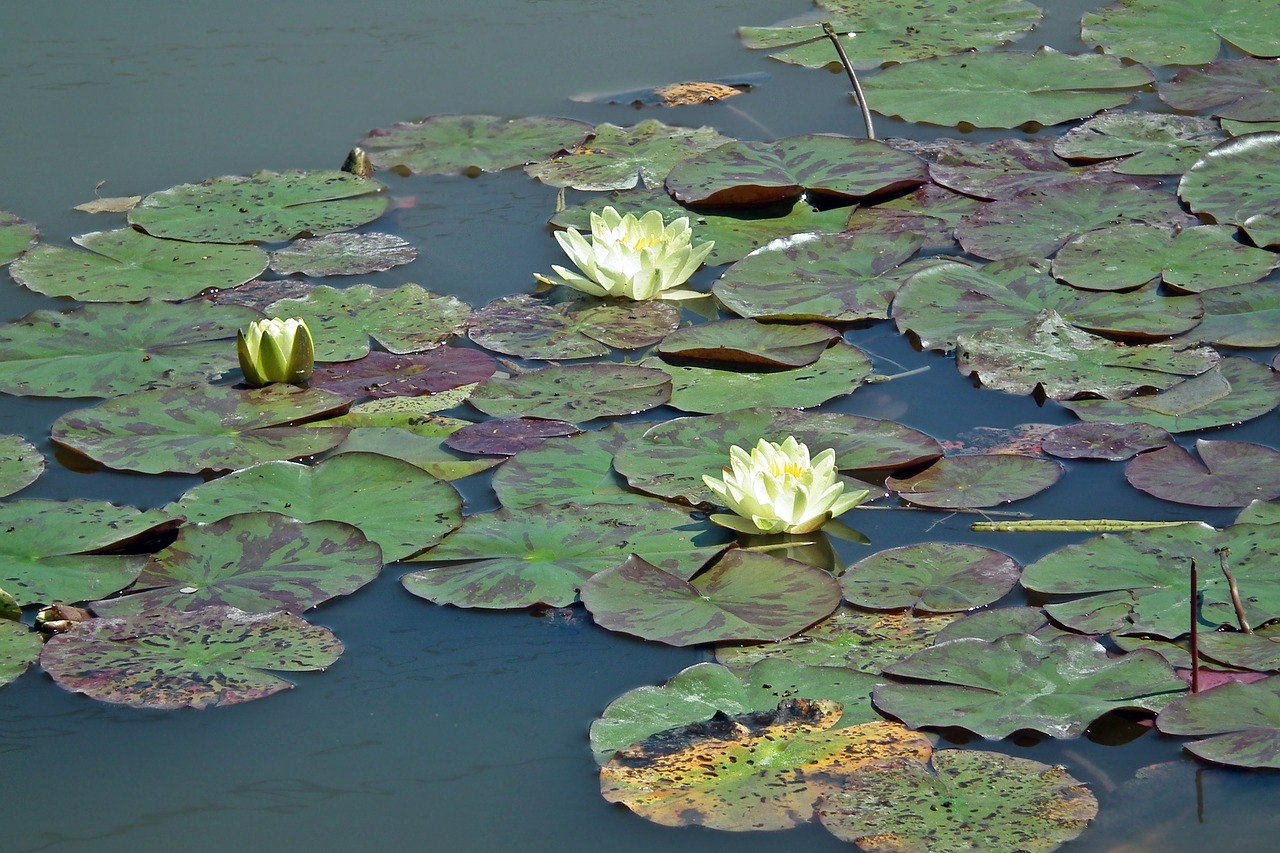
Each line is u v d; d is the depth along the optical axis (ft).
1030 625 10.64
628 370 15.56
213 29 28.81
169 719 10.17
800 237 18.66
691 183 20.53
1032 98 23.68
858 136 22.80
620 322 17.03
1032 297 16.67
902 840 8.50
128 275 18.61
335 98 25.02
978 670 10.05
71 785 9.51
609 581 11.66
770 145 21.62
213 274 18.57
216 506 13.03
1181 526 11.69
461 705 10.28
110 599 11.66
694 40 27.78
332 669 10.77
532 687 10.48
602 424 14.67
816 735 9.53
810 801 8.91
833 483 13.12
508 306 17.53
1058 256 17.48
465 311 17.37
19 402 15.47
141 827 9.07
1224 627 10.38
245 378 15.75
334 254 19.17
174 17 29.60
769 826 8.69
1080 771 9.14
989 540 12.17
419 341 16.63
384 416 14.89
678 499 12.96
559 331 16.83
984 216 19.02
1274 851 8.29
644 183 21.36
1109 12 27.37
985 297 16.75
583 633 11.16
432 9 30.07
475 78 25.86
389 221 20.42
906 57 26.09
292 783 9.46
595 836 8.79
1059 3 29.12
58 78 26.09
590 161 22.11
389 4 30.42
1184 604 10.68
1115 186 19.49
